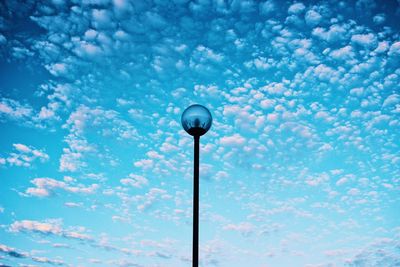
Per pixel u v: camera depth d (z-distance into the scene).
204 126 5.77
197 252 4.68
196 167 5.44
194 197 5.09
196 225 4.84
